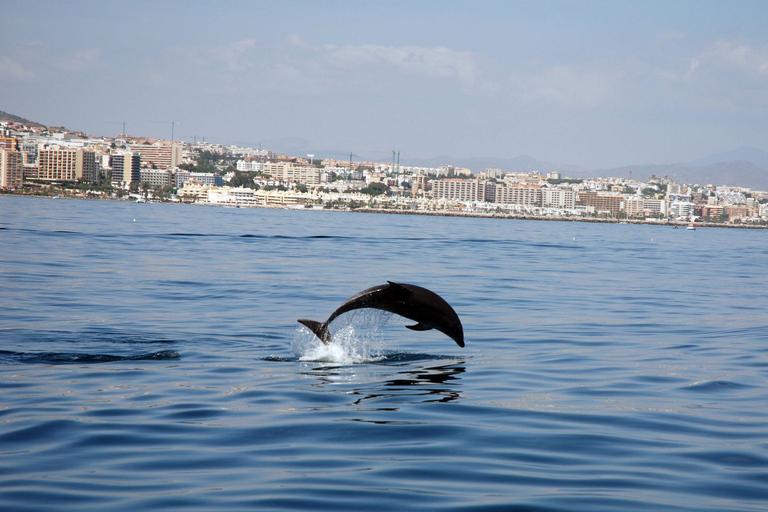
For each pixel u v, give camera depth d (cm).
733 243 11931
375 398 1162
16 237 5456
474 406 1117
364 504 730
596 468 845
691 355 1586
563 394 1206
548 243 8200
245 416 1046
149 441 924
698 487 785
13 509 702
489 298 2661
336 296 2581
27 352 1502
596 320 2152
